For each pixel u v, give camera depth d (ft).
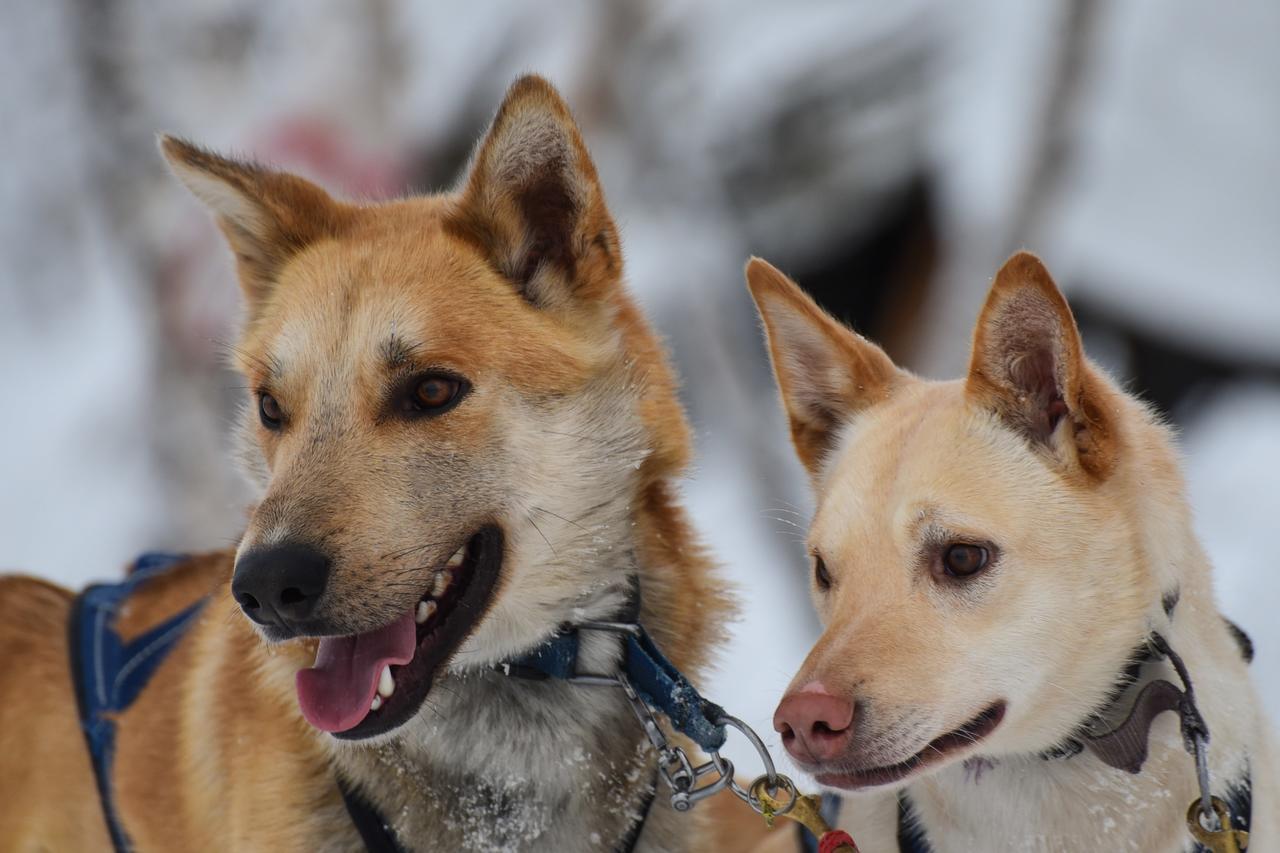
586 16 56.70
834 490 21.26
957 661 19.40
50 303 81.15
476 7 58.29
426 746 21.13
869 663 19.07
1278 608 42.60
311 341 20.48
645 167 57.21
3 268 80.69
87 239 78.69
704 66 57.47
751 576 49.44
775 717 19.06
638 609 21.71
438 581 20.27
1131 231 54.39
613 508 21.35
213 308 47.50
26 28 62.95
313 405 20.17
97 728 23.15
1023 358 20.57
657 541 22.31
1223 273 54.03
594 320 21.68
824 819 22.45
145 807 22.49
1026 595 19.67
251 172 22.44
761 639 44.55
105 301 81.30
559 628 21.33
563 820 21.45
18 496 63.41
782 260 58.44
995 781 20.88
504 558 20.59
